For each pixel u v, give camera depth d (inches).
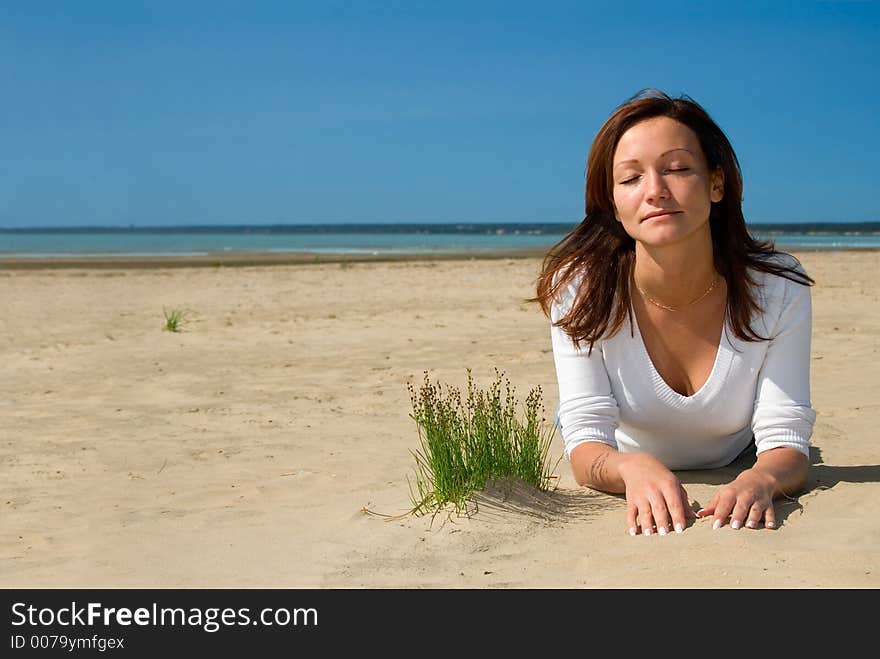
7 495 164.1
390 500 148.9
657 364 136.9
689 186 121.1
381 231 6146.7
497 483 141.1
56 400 263.1
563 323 137.1
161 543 133.7
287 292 674.8
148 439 208.4
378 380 279.4
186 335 416.8
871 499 127.7
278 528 138.3
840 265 806.5
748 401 136.9
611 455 135.0
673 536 118.0
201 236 4608.8
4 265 1178.6
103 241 3166.8
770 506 122.0
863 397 223.8
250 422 224.4
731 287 131.1
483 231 5506.9
